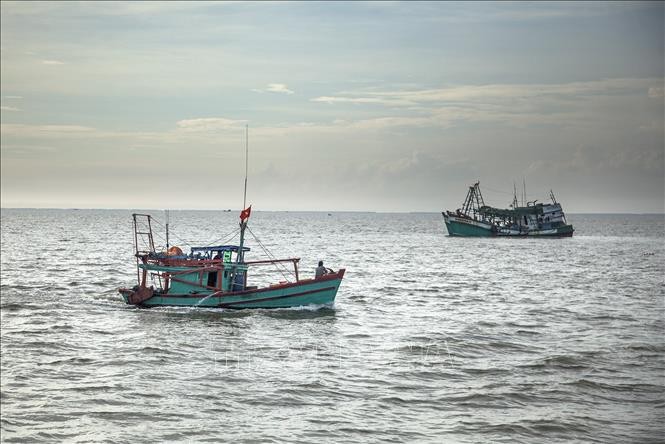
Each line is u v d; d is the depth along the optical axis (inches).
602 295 3565.5
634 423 1509.6
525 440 1419.8
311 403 1627.7
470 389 1743.4
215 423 1489.9
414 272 4832.7
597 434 1451.8
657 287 3941.9
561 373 1889.8
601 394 1710.1
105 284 3796.8
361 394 1700.3
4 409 1547.7
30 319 2625.5
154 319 2647.6
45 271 4448.8
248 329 2484.0
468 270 5017.2
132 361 1990.7
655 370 1919.3
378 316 2815.0
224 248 2901.1
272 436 1421.0
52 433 1421.0
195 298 2834.6
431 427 1482.5
